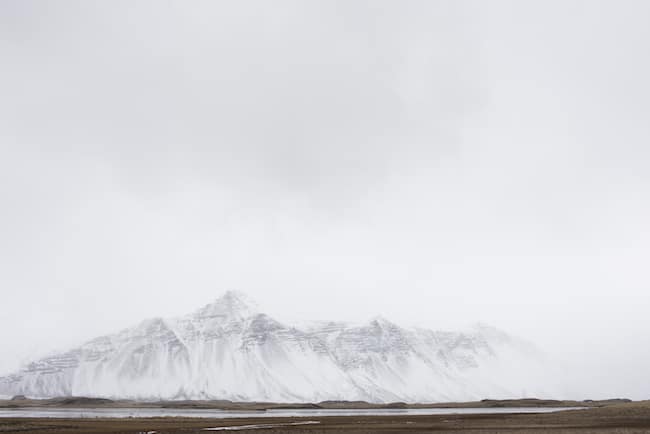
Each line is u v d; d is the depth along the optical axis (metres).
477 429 107.44
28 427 125.50
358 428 117.12
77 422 150.12
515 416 155.88
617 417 122.31
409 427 118.25
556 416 140.38
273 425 132.25
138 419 171.62
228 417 191.50
